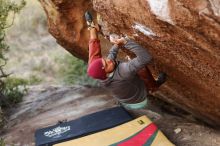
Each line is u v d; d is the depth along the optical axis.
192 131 6.86
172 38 4.67
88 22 4.93
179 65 5.26
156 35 4.83
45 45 16.52
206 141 6.54
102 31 5.81
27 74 13.99
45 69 14.31
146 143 6.29
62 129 7.03
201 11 3.93
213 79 5.11
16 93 9.59
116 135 6.58
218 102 5.74
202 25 4.09
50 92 9.79
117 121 7.02
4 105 9.27
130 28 5.14
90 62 4.76
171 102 7.10
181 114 7.46
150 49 5.31
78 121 7.22
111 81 4.73
